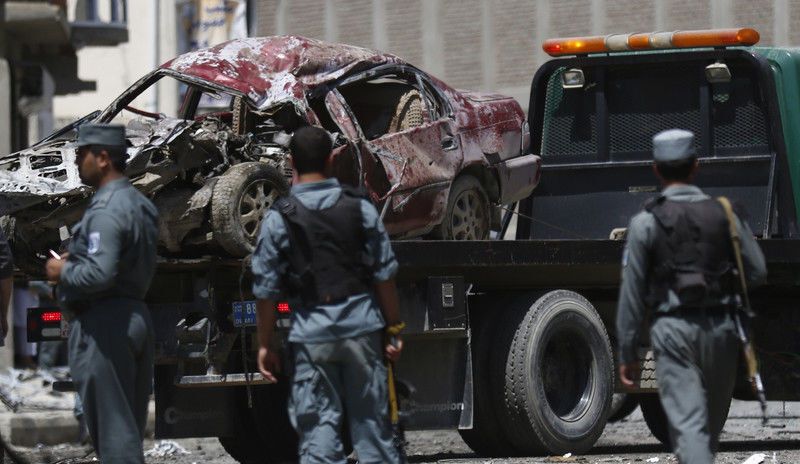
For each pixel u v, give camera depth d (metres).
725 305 18.50
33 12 56.81
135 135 27.12
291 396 19.59
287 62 29.11
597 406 30.59
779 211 33.16
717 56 33.62
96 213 19.98
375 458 19.28
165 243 26.91
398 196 29.30
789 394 33.91
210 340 26.91
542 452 29.70
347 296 19.08
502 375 29.52
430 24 66.38
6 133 54.12
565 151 35.50
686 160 18.88
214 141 27.28
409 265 26.94
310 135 19.45
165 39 65.88
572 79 34.72
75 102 79.25
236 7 66.25
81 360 20.20
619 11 62.16
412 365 28.45
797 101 33.97
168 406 28.84
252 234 26.77
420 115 31.08
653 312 18.69
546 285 31.66
